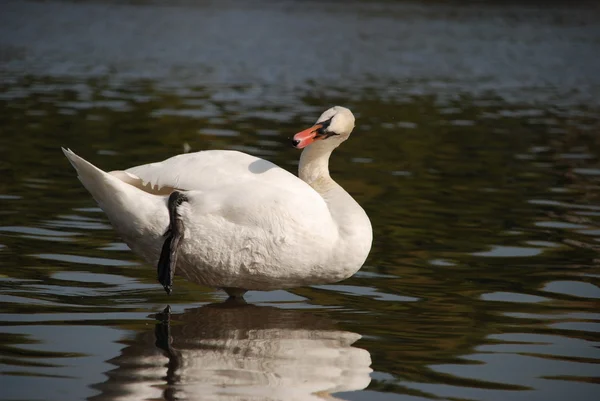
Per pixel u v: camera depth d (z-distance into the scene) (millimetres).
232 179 9531
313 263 9711
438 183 17438
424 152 20812
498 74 38312
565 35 51500
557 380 7996
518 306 10258
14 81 31078
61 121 23047
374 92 31625
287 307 10133
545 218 14664
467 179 17891
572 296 10641
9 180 16047
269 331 9180
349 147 21109
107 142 20297
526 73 38812
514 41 48875
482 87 34250
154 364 8016
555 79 37219
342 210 10055
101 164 17578
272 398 7332
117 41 45250
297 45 45750
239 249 9477
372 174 18047
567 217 14750
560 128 24828
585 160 20188
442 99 30500
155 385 7500
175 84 31859
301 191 9641
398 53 44062
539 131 24250
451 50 45375
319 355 8461
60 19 53375
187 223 9383
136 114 24688
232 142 20594
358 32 51594
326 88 32250
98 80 32250
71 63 37062
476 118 26406
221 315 9703
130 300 10086
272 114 25500
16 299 9805
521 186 17297
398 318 9773
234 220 9422
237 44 45656
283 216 9430
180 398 7238
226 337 8906
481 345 8906
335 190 10461
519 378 8016
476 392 7660
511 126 25047
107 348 8398
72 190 15516
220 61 39438
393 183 17266
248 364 8125
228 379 7715
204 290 10734
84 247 12117
